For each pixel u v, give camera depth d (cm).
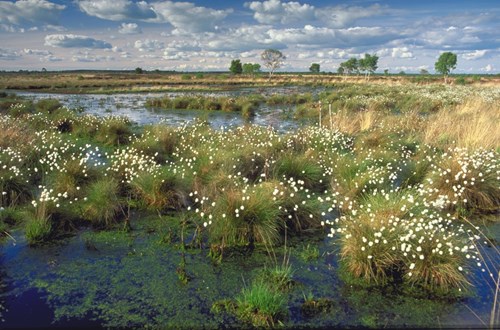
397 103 2597
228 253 599
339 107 2283
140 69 12594
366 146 1198
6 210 717
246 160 976
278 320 436
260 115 2352
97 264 560
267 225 634
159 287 503
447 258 508
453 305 465
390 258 523
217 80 7306
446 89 3569
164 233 664
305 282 518
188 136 1298
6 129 1206
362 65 8300
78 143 1371
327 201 809
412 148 1230
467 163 779
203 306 463
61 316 440
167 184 793
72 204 755
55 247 612
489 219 731
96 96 3884
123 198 817
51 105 2309
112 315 444
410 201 611
